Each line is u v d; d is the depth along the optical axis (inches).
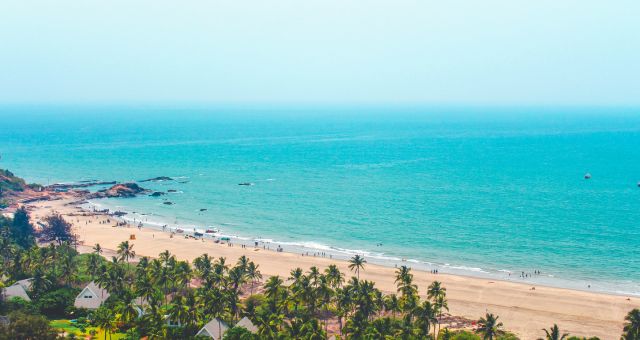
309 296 4997.5
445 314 5674.2
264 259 7716.5
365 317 4771.2
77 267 6284.5
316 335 4220.0
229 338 4448.8
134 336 4702.3
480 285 6604.3
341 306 4872.0
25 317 4325.8
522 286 6569.9
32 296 5546.3
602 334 5182.1
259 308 5157.5
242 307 4921.3
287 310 5118.1
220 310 4817.9
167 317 5022.1
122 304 4960.6
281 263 7524.6
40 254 6092.5
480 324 5167.3
